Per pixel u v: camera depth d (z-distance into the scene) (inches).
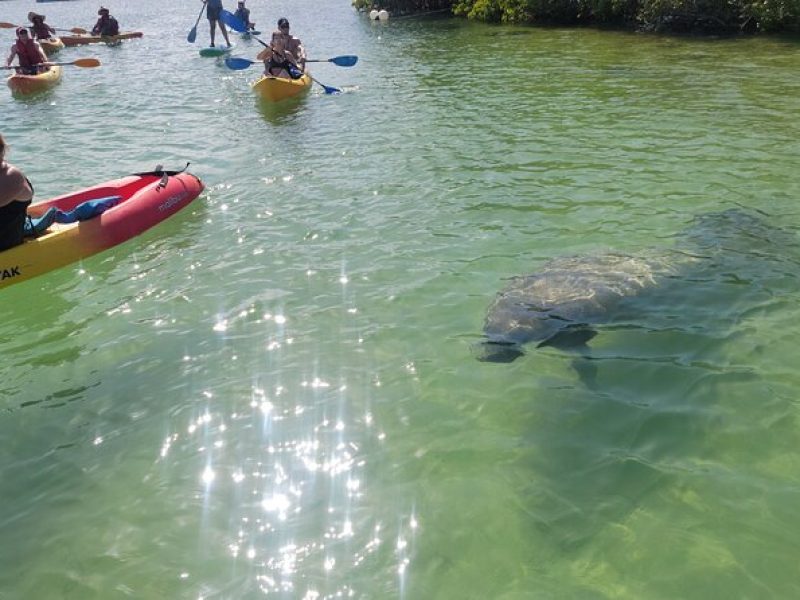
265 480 155.5
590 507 142.3
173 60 783.1
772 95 482.3
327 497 149.6
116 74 697.0
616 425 166.2
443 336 207.3
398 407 177.6
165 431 173.0
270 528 142.3
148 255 275.7
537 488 148.5
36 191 353.7
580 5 898.7
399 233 281.7
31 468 162.7
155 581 131.3
